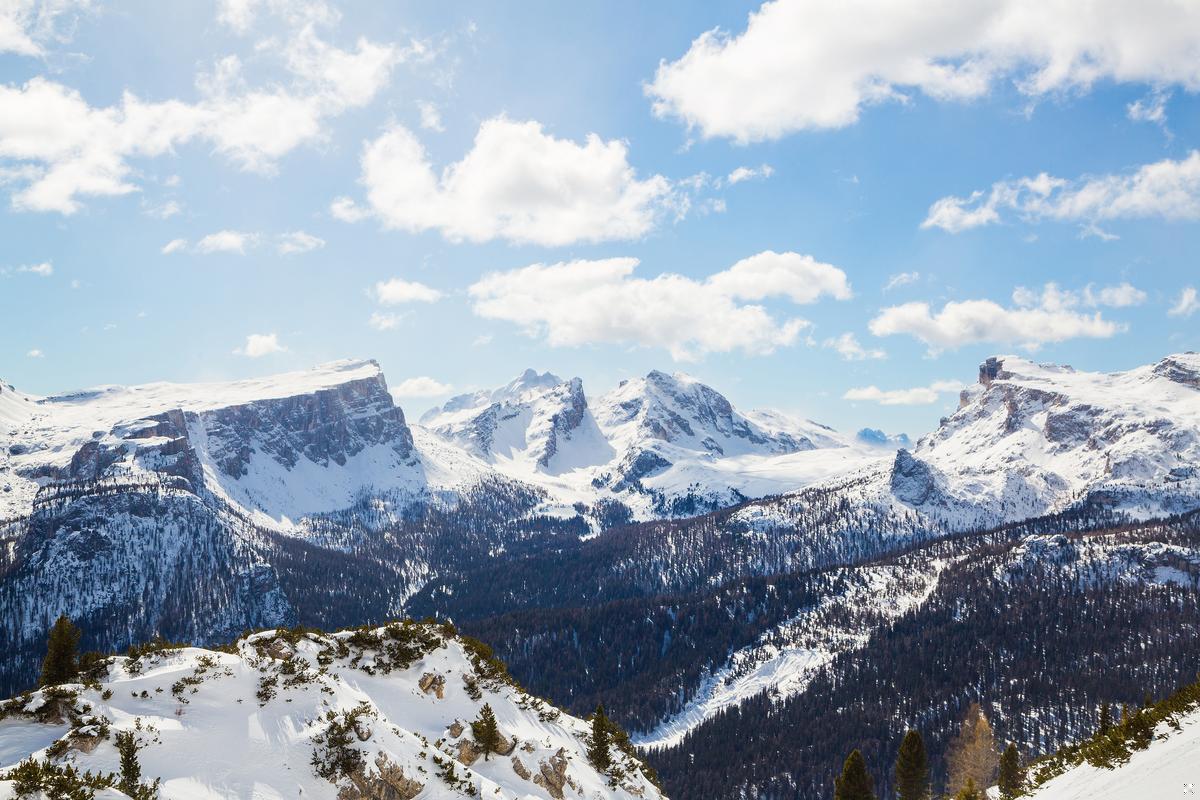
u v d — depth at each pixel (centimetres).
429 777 4631
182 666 4838
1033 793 5206
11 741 3816
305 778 4125
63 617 5203
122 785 3459
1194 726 4212
